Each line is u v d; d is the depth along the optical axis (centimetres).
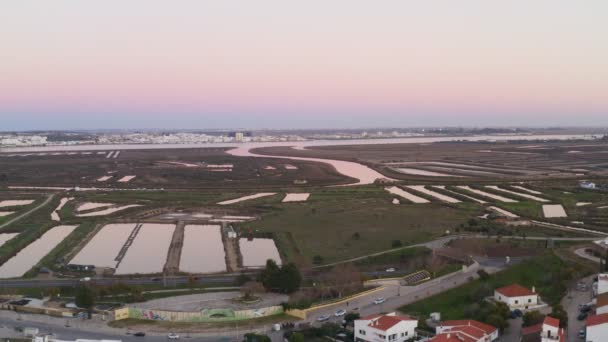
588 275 14800
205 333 12088
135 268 17775
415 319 12019
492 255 17575
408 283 15375
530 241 19162
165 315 12988
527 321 11525
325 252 18938
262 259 18562
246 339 11294
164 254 19562
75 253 19612
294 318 12975
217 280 16175
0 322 12875
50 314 13462
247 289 15000
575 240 19250
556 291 13788
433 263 16762
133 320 13038
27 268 17888
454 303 13662
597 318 10644
